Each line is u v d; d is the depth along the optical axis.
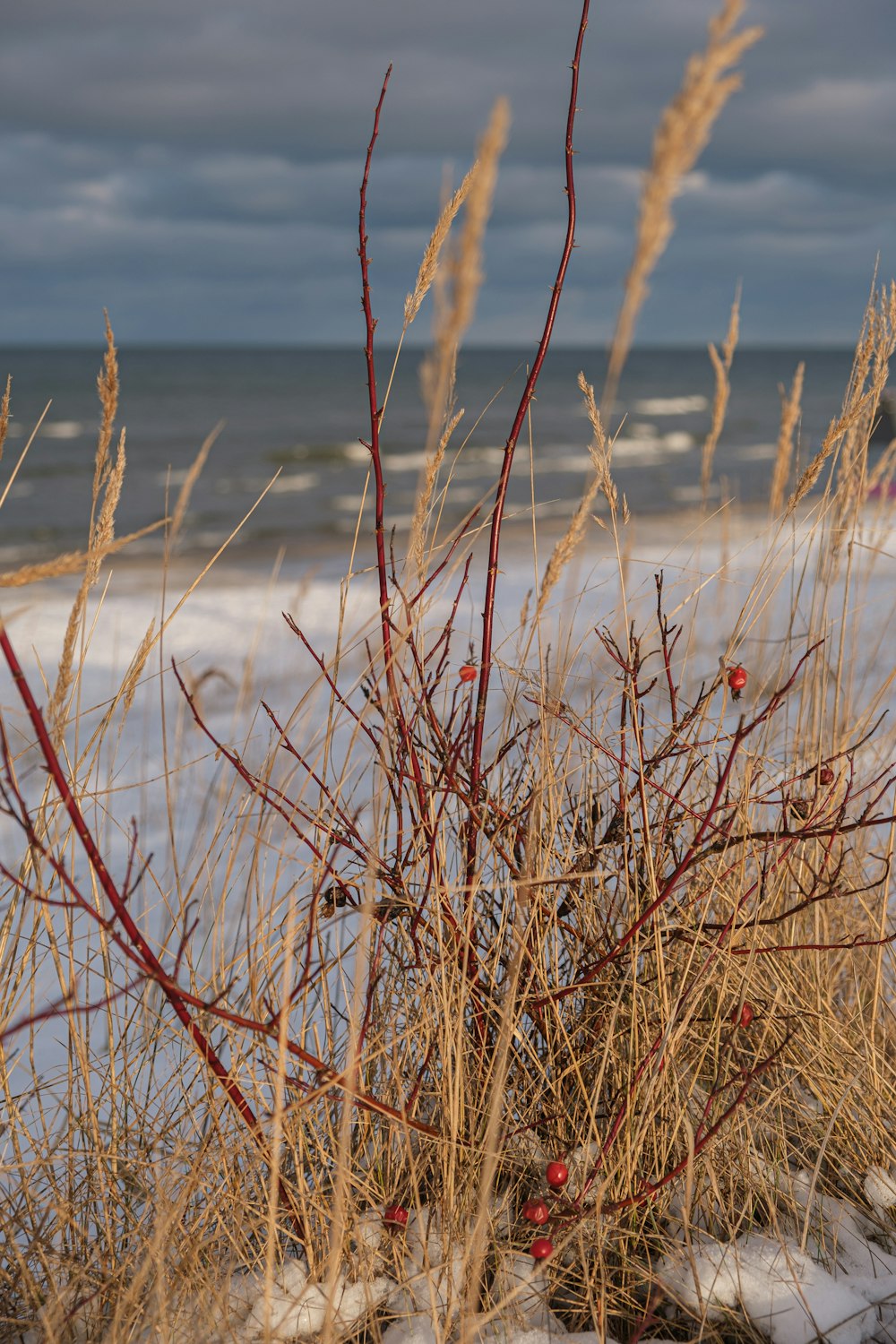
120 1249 1.87
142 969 1.52
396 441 43.62
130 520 22.88
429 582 1.79
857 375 2.47
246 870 2.40
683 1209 1.92
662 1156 1.93
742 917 2.03
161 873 3.10
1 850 3.16
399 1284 1.74
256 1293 1.73
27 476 31.94
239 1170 1.82
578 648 2.18
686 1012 1.92
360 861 1.92
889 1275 1.86
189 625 8.53
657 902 1.83
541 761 1.92
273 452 39.28
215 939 1.96
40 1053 2.52
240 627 8.36
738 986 2.12
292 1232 1.88
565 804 2.21
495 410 59.84
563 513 18.00
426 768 1.93
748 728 1.86
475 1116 1.86
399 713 1.80
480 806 1.97
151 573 12.69
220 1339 1.63
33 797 3.78
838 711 2.58
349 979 2.06
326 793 1.87
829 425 2.10
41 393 70.38
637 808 2.11
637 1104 1.93
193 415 57.44
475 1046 1.99
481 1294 1.79
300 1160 1.78
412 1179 1.81
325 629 7.93
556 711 1.93
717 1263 1.81
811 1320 1.70
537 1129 2.03
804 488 2.12
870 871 2.76
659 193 1.04
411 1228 1.87
